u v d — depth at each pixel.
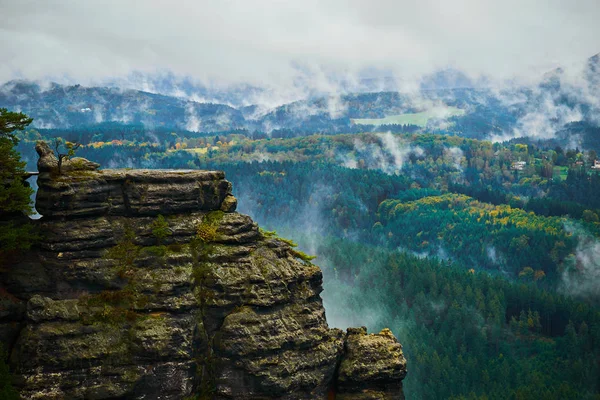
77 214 71.12
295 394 73.19
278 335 72.56
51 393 66.25
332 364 75.44
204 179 76.31
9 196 70.50
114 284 70.31
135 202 73.06
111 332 68.38
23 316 69.06
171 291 70.81
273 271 74.69
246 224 76.38
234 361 71.44
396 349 77.44
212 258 73.62
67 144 74.75
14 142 74.88
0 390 64.38
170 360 69.00
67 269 70.00
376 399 76.38
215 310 72.38
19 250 70.62
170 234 73.44
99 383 67.31
